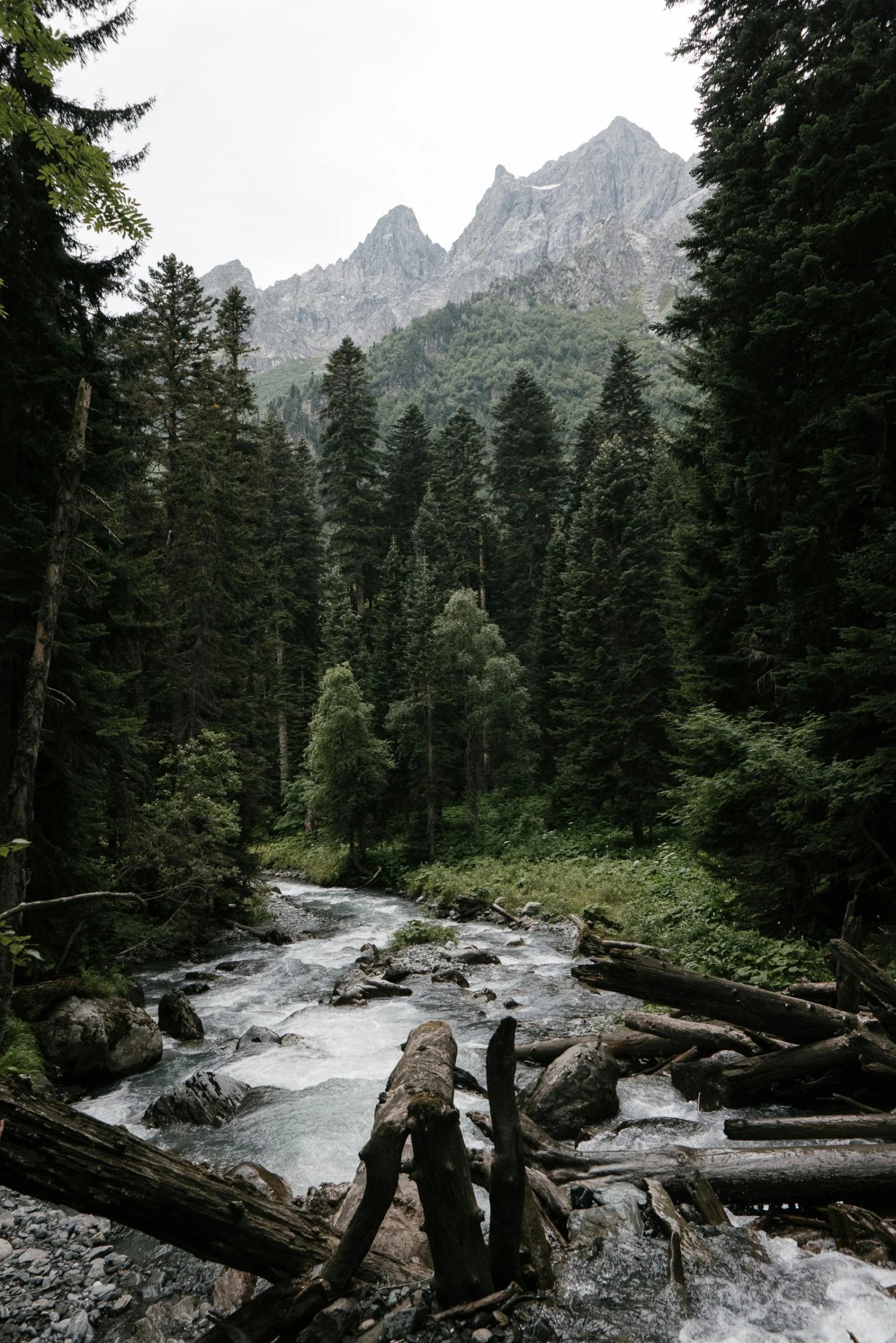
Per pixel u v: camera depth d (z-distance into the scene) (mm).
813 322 11969
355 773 32812
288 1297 3945
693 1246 4746
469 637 33594
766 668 13523
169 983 15539
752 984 10023
